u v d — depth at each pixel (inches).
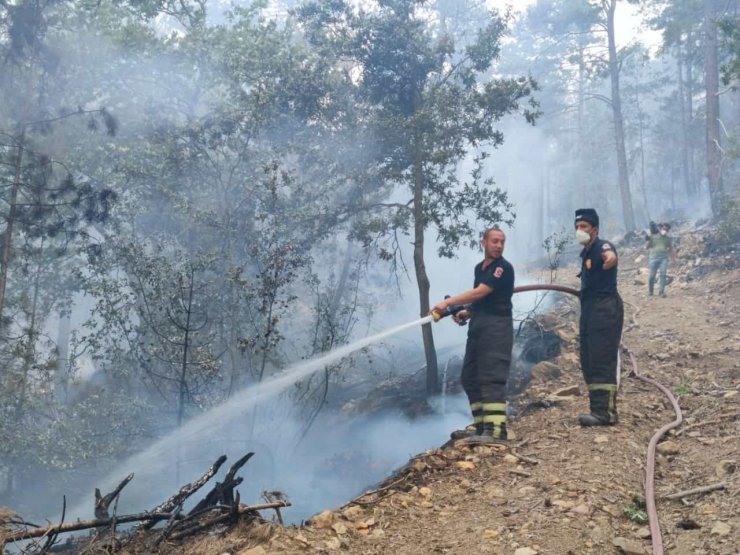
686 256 696.4
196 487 174.4
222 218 512.7
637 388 301.4
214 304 500.7
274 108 538.9
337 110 548.1
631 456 211.3
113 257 542.3
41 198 497.0
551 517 170.6
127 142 587.5
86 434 459.2
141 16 675.4
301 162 557.3
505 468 206.1
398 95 556.4
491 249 236.8
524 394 327.9
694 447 217.6
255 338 435.8
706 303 525.7
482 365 234.7
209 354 441.4
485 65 541.6
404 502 186.1
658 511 175.8
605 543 158.2
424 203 536.1
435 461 214.4
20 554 167.9
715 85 937.5
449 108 535.5
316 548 154.6
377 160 552.7
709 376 309.1
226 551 152.2
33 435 453.4
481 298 234.1
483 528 167.8
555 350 417.1
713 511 169.2
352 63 582.9
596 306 242.5
